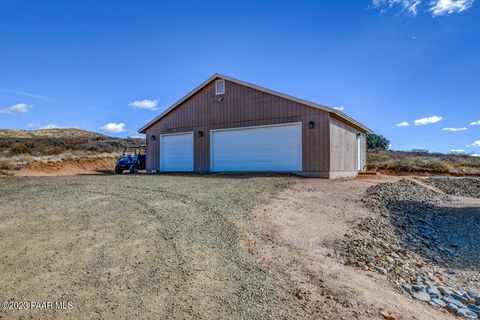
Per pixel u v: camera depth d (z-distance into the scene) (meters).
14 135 42.59
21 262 3.57
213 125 15.77
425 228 7.60
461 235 7.26
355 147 16.78
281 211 6.89
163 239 4.59
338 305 3.31
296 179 11.76
